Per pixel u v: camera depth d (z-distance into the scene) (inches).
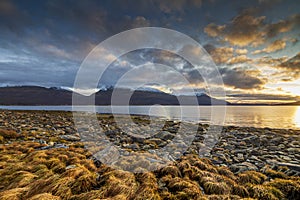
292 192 237.8
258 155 474.6
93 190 247.1
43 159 344.5
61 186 241.4
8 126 789.9
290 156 454.6
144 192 236.2
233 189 253.3
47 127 844.6
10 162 337.7
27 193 230.4
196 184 269.4
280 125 1348.4
